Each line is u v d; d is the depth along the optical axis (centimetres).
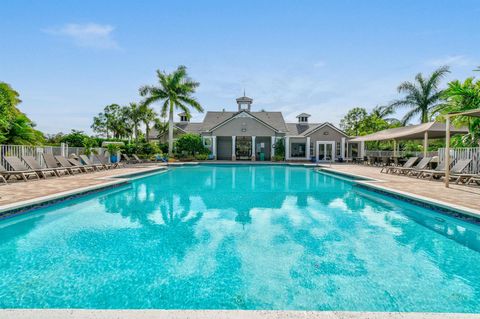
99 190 921
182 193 970
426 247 463
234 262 397
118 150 2138
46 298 303
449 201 677
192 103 2759
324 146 3034
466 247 465
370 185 982
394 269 378
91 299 302
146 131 4125
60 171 1378
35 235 514
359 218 641
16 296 306
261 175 1612
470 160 1070
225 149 3375
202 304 294
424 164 1284
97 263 393
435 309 286
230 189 1066
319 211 706
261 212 691
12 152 1209
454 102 1317
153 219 625
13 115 1377
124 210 712
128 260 404
